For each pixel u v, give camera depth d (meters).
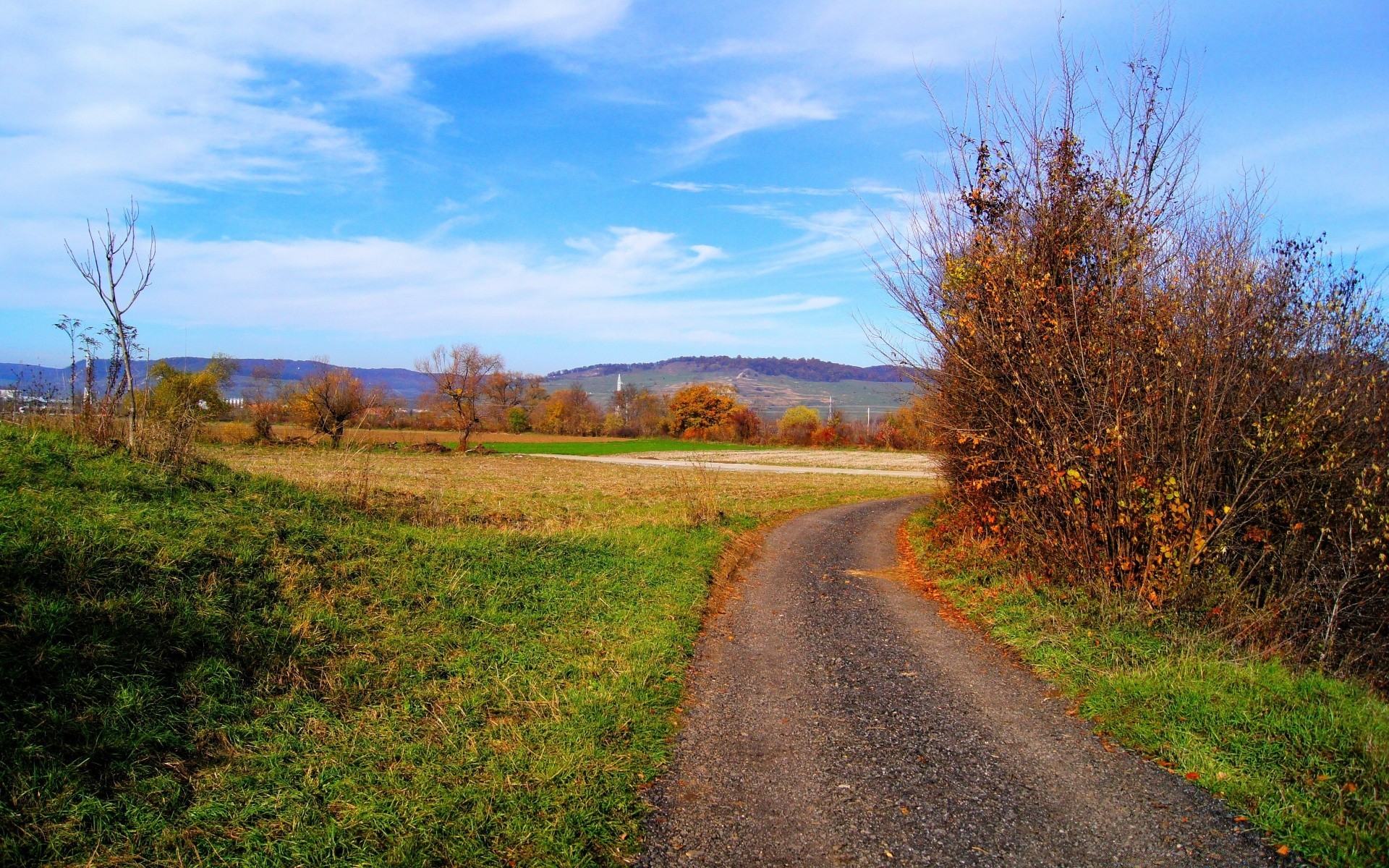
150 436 9.87
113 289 9.80
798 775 4.97
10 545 5.59
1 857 3.46
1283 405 8.13
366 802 4.32
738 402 97.56
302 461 21.28
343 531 9.05
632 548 12.42
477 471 38.06
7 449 8.10
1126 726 5.54
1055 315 9.75
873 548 16.22
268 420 37.53
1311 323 8.20
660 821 4.38
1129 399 8.88
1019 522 10.74
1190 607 7.85
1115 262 9.51
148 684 4.92
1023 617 8.75
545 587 9.18
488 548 10.00
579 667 6.85
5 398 10.30
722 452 72.44
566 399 94.44
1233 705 5.47
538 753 5.07
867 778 4.91
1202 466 8.23
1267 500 8.25
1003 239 10.61
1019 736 5.59
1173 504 8.01
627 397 101.62
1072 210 10.09
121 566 6.03
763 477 40.88
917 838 4.14
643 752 5.27
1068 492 9.23
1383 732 4.88
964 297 11.09
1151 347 8.80
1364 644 7.45
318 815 4.16
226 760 4.62
